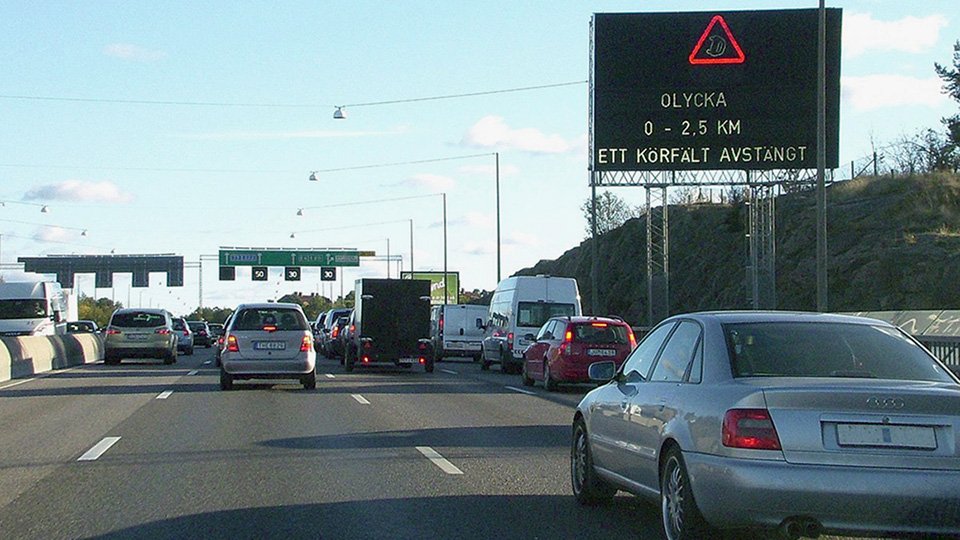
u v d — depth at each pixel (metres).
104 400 20.97
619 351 23.81
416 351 32.78
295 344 23.56
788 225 54.84
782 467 6.77
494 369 37.56
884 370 7.64
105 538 8.48
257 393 22.84
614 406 9.18
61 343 36.56
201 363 38.94
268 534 8.63
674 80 34.22
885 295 42.59
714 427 7.13
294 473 11.72
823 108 25.34
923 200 49.50
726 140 34.16
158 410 18.83
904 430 6.84
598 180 36.16
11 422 16.91
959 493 6.69
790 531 6.83
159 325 37.62
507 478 11.47
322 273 84.50
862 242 47.97
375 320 32.59
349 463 12.47
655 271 44.78
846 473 6.72
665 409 7.96
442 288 88.31
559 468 12.17
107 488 10.77
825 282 25.02
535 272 84.38
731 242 58.94
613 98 34.22
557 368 24.02
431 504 9.96
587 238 82.19
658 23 34.19
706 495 7.11
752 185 35.66
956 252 42.44
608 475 9.27
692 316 8.65
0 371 27.55
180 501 10.06
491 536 8.60
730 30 34.12
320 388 24.50
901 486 6.68
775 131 34.16
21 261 87.44
